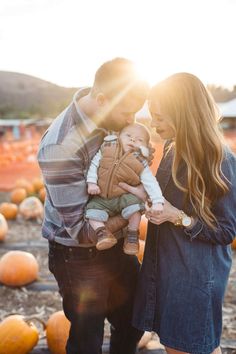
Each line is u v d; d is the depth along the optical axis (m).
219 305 2.67
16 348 3.58
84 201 2.64
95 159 2.64
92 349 2.86
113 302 3.11
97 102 2.56
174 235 2.62
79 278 2.81
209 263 2.58
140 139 2.64
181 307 2.59
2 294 5.27
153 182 2.61
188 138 2.48
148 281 2.73
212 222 2.51
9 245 7.02
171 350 2.70
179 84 2.50
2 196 11.48
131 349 3.23
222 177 2.48
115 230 2.72
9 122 32.62
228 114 33.53
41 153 2.60
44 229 2.87
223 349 3.94
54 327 3.71
